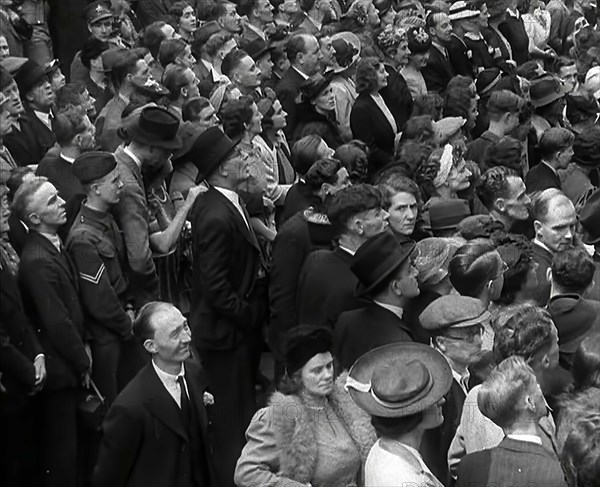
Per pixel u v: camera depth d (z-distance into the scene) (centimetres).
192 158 793
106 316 715
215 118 912
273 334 806
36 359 673
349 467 577
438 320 632
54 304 686
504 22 1614
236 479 576
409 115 1202
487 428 580
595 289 768
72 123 811
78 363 691
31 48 1141
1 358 651
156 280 788
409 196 794
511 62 1511
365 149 933
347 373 604
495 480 518
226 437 792
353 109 1094
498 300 718
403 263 663
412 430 530
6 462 685
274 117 1019
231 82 1102
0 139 818
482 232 766
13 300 669
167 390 634
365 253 665
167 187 875
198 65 1158
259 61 1256
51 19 1209
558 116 1272
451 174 930
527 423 527
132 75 951
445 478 627
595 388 567
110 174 732
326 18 1466
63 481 695
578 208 1010
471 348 634
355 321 666
